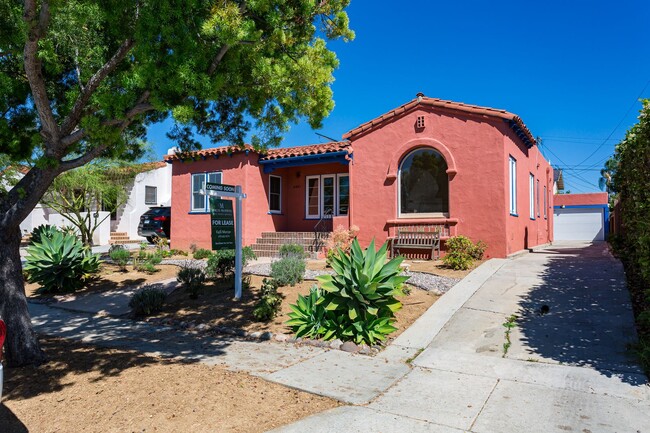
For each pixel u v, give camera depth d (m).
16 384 4.93
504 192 11.94
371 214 14.07
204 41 5.77
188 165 18.05
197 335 7.45
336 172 17.42
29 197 5.72
